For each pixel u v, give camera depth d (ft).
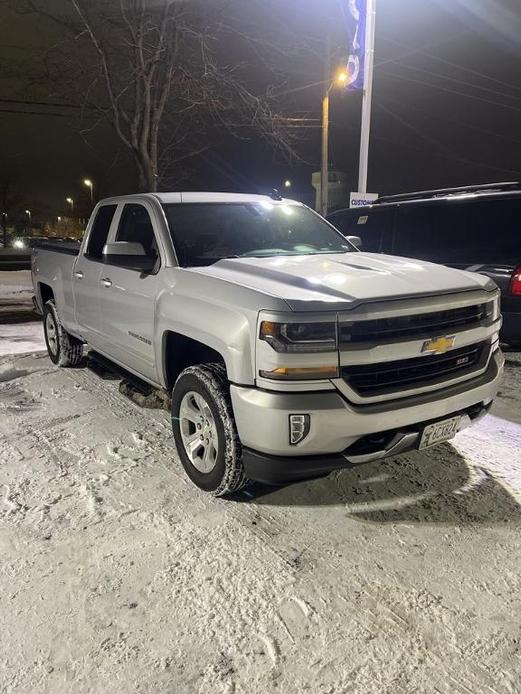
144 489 11.69
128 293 14.08
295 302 9.41
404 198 26.50
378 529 10.23
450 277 11.44
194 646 7.58
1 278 59.31
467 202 20.98
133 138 38.86
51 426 15.20
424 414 10.19
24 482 12.02
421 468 12.55
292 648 7.54
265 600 8.43
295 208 16.15
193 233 13.61
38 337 27.40
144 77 36.78
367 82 44.04
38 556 9.47
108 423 15.39
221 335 10.22
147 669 7.22
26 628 7.89
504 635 7.73
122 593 8.59
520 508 10.88
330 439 9.46
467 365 11.19
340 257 13.23
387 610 8.22
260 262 12.09
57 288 19.72
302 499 11.28
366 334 9.55
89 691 6.91
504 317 19.71
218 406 10.50
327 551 9.61
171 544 9.79
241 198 15.48
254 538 9.97
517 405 16.74
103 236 16.90
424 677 7.07
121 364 15.89
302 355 9.25
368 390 9.71
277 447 9.45
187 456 11.84
